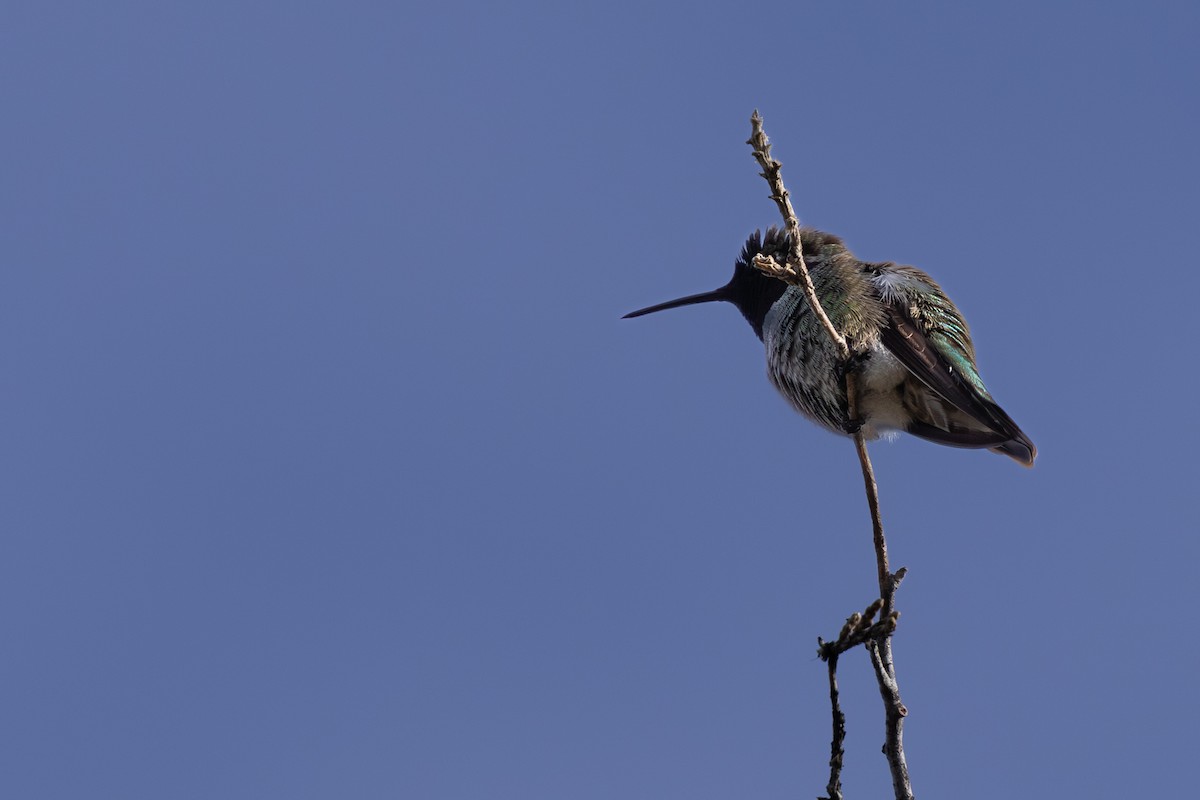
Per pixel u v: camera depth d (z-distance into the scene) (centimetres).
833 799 619
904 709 633
